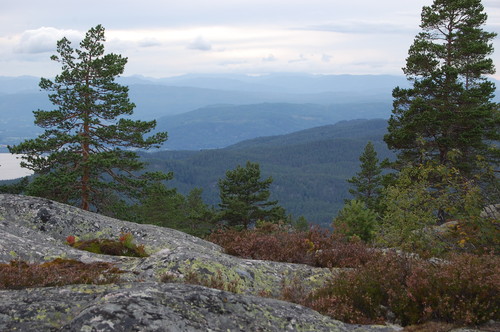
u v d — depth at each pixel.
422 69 28.08
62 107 24.59
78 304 4.73
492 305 5.52
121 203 26.08
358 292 6.44
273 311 5.09
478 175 10.97
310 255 10.59
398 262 7.34
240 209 37.28
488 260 7.12
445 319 5.62
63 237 11.05
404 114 26.67
